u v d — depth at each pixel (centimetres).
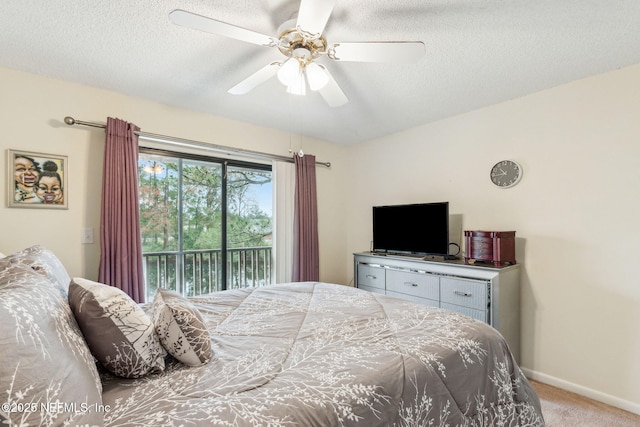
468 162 280
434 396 109
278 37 148
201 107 269
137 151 239
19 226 202
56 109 215
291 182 337
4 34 163
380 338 129
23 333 66
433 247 280
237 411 81
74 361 76
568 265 222
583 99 215
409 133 330
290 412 82
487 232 241
